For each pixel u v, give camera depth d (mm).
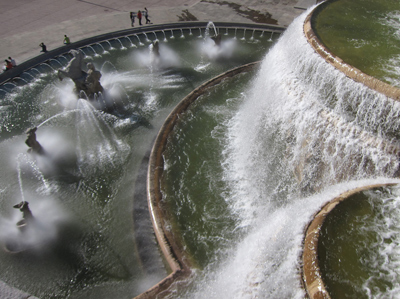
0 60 21875
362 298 5645
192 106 15516
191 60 22219
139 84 19250
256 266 7281
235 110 15609
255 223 10039
